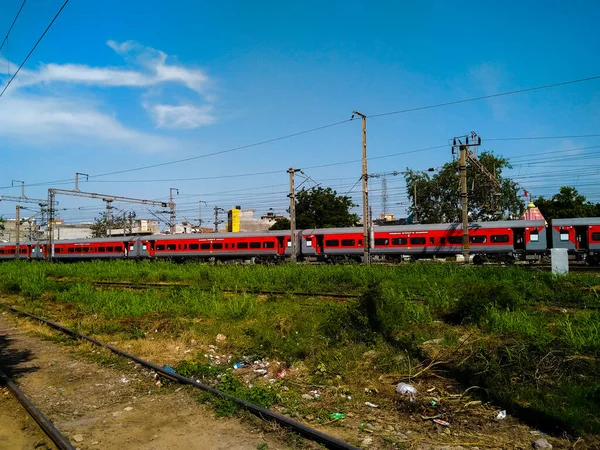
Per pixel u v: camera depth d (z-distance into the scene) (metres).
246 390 6.77
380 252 36.53
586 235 31.56
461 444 5.05
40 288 21.00
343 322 10.16
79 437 5.44
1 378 7.68
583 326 9.59
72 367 8.66
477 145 29.45
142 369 8.28
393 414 6.00
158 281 26.27
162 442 5.29
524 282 16.86
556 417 5.45
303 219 56.62
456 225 34.62
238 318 12.58
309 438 5.21
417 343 9.15
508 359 7.25
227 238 41.94
